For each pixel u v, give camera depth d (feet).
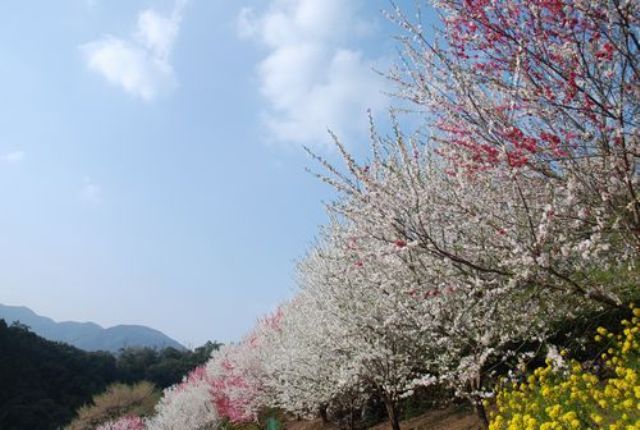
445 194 20.77
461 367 23.26
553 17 14.62
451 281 21.71
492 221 18.44
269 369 54.85
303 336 42.32
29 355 166.20
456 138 18.19
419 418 36.86
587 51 15.06
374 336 29.86
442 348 27.37
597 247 16.35
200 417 83.56
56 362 171.94
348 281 29.68
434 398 37.91
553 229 17.89
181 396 92.68
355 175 19.02
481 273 20.76
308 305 42.63
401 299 25.23
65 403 159.02
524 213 19.11
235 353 83.56
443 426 32.24
